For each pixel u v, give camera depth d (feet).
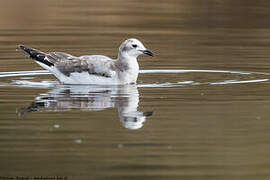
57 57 62.08
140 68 67.26
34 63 69.41
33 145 42.57
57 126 46.68
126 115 49.37
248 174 37.73
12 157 40.45
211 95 55.47
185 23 90.17
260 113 49.78
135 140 43.62
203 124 46.93
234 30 86.33
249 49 75.31
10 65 68.03
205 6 102.22
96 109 51.16
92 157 40.50
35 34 83.41
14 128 46.16
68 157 40.52
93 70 60.39
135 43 60.44
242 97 54.70
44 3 102.12
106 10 98.99
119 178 37.19
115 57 70.03
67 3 104.27
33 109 51.16
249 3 104.01
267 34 83.97
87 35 82.69
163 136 44.37
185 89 57.82
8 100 53.83
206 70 65.62
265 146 42.32
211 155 40.81
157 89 58.03
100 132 45.32
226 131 45.32
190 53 73.46
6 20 90.48
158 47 76.33
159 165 39.19
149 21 91.40
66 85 60.18
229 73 64.34
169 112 50.14
